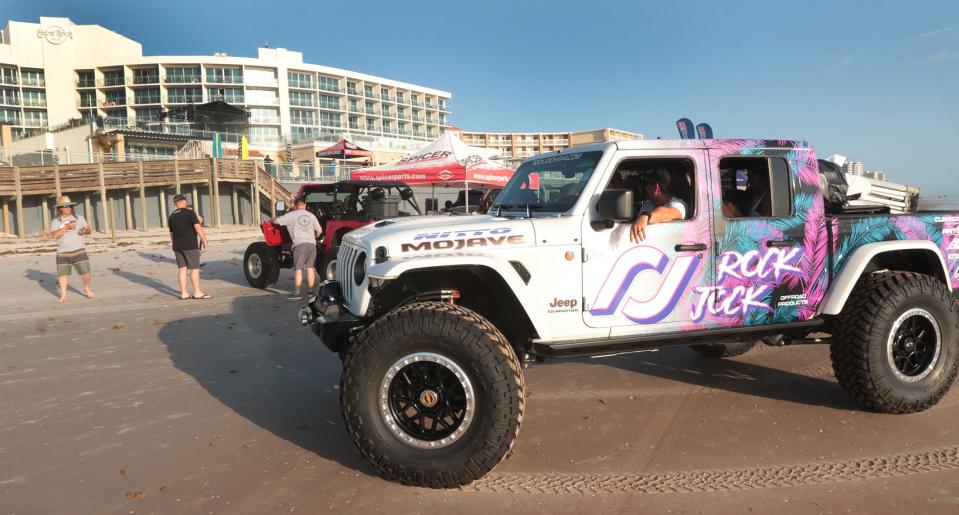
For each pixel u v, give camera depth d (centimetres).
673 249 373
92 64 7794
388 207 1144
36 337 718
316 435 408
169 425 428
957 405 434
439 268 349
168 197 3102
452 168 1160
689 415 429
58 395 499
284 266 1112
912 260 447
